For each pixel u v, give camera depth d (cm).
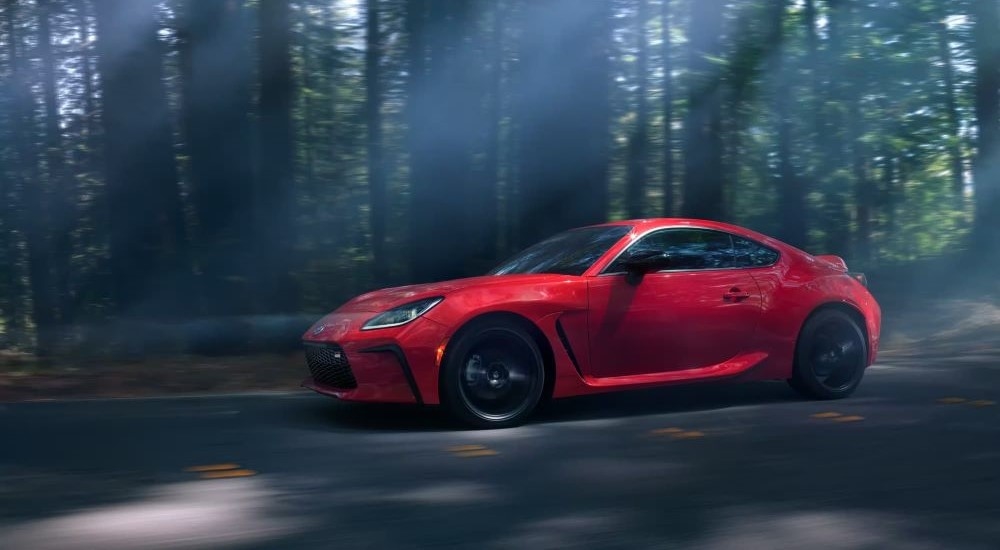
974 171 1387
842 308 664
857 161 1320
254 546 351
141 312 916
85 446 514
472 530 372
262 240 911
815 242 1392
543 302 565
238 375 795
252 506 401
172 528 371
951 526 381
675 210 1234
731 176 1273
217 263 900
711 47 1110
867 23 1195
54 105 1230
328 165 1333
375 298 591
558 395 572
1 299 1255
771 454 498
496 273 655
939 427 566
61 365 849
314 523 379
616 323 582
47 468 464
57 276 1230
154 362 854
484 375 557
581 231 668
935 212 1525
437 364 541
